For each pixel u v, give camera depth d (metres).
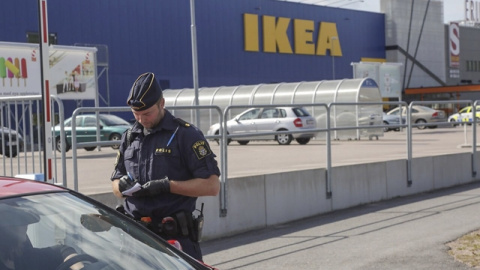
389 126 11.80
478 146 16.48
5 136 8.05
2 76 22.58
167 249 3.33
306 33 53.34
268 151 18.56
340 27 56.19
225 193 8.72
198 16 46.69
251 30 49.59
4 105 8.03
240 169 12.10
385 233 8.68
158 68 44.47
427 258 7.21
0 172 8.16
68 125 9.03
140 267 3.08
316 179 10.28
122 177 4.20
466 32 69.31
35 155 7.75
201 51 46.84
